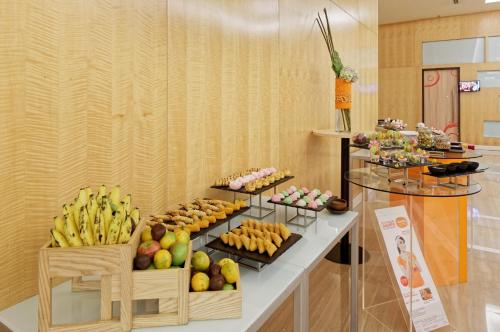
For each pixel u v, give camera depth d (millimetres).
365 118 5801
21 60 1224
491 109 9242
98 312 1115
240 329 1026
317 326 2375
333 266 3295
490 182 6762
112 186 1576
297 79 3412
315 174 3945
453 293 2807
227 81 2371
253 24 2656
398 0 8250
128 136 1651
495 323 2404
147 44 1730
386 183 2465
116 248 982
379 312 2531
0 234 1192
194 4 2041
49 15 1298
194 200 2094
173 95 1918
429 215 2861
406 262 2303
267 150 2932
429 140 3938
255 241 1457
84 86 1435
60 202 1366
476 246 3801
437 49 9773
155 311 1107
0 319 1132
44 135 1306
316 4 3801
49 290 956
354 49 5070
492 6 8719
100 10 1482
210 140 2232
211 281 1094
